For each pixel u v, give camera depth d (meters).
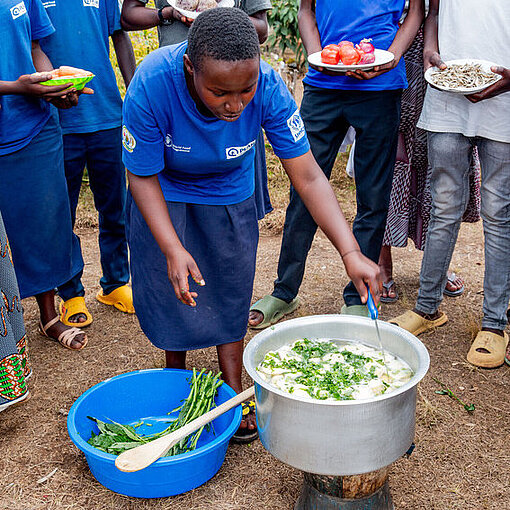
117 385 2.72
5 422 2.86
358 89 3.24
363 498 2.13
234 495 2.41
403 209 3.74
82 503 2.38
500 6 2.92
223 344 2.79
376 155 3.36
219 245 2.55
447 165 3.13
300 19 3.56
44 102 3.09
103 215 3.71
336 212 2.29
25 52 3.02
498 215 3.12
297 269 3.66
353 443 1.87
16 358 2.70
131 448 2.42
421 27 3.43
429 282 3.45
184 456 2.26
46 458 2.62
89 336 3.60
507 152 3.00
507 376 3.15
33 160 3.10
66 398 3.03
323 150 3.48
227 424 2.55
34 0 3.05
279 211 5.32
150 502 2.38
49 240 3.28
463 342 3.46
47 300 3.48
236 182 2.52
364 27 3.26
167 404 2.81
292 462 1.95
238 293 2.67
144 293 2.60
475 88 2.79
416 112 3.51
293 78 7.44
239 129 2.28
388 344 2.28
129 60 3.65
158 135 2.21
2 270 2.64
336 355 2.24
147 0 3.54
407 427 1.98
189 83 2.09
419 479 2.47
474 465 2.55
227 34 1.81
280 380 2.10
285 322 2.34
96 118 3.44
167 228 2.24
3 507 2.36
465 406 2.88
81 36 3.32
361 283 2.17
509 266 3.21
